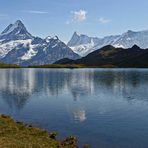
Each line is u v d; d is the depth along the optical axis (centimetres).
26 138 4125
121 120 6550
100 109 8206
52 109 8269
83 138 4956
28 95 11912
